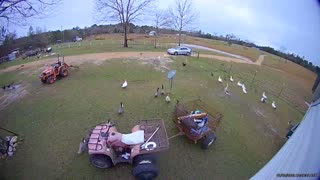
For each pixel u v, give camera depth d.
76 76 18.34
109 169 9.69
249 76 26.59
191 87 17.25
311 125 6.78
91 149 8.84
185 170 10.12
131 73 19.34
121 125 12.26
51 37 46.84
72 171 9.72
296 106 22.53
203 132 10.99
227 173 10.37
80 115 13.04
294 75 38.34
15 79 18.39
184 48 29.33
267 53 53.75
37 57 26.08
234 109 15.48
